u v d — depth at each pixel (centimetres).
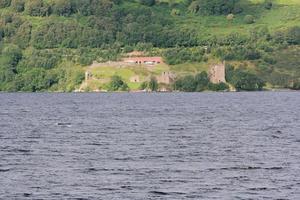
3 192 17750
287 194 17475
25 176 19950
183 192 17775
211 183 18875
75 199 17038
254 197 17175
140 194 17550
